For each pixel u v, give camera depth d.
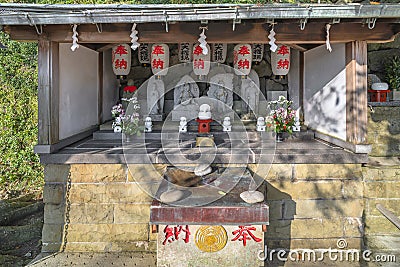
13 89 5.74
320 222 3.33
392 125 4.36
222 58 4.70
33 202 5.23
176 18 2.85
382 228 3.49
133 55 5.39
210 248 2.74
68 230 3.29
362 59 3.30
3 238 4.02
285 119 4.12
